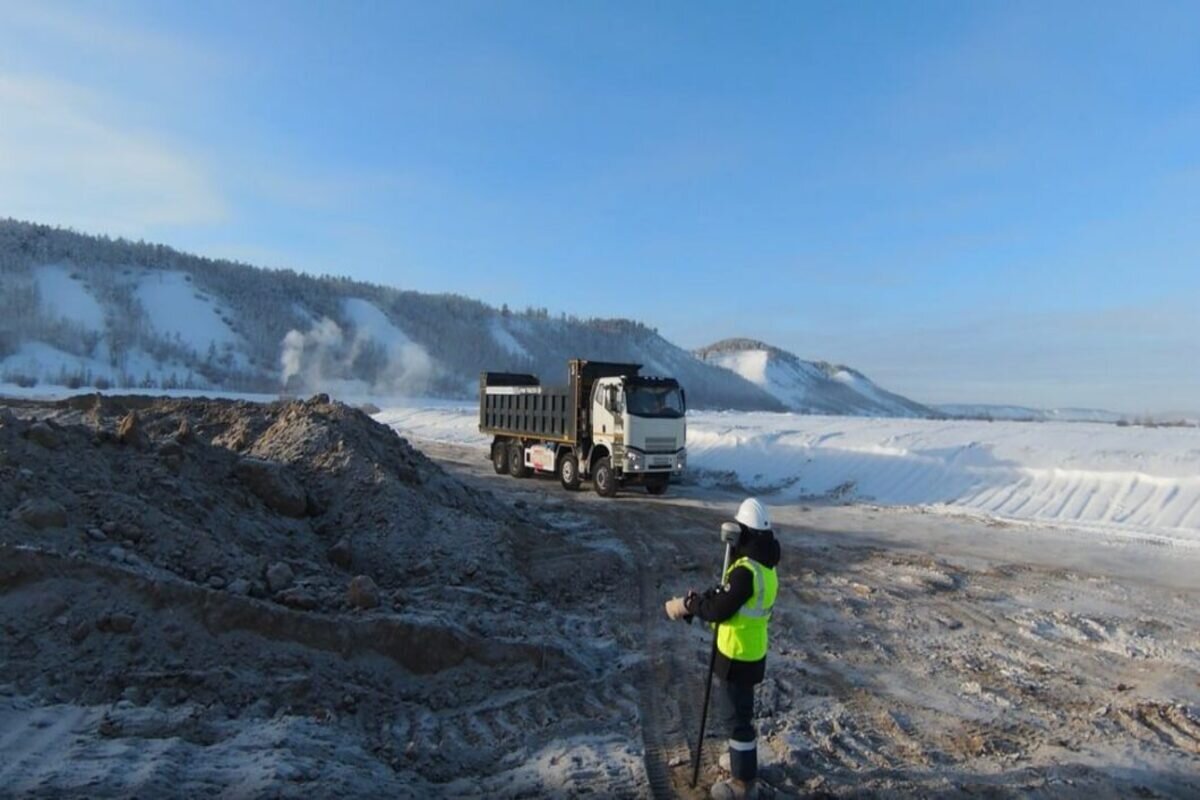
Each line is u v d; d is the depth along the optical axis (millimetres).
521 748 6199
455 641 7566
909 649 9156
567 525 16234
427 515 11766
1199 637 9773
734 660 5191
